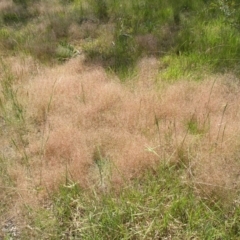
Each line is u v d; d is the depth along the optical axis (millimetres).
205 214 1999
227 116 2779
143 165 2391
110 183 2244
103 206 2096
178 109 2875
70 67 3834
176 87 3176
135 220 2039
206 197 2125
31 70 3908
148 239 1945
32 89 3363
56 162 2494
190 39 4117
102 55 4102
